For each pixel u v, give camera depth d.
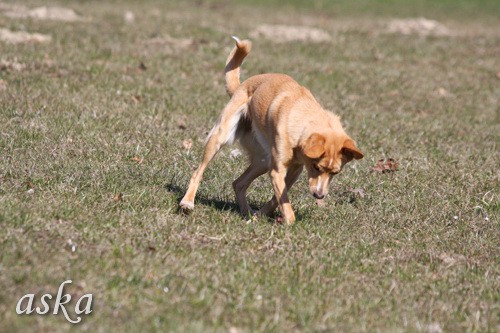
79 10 30.56
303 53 25.31
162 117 16.27
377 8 43.75
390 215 12.25
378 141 16.39
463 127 18.38
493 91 22.52
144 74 19.69
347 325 8.41
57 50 21.11
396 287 9.58
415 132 17.47
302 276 9.53
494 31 35.94
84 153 13.36
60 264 8.95
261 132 11.51
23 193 11.20
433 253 10.93
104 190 11.76
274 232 10.89
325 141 10.52
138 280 8.78
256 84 11.80
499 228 12.12
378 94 20.78
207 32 27.30
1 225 9.80
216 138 11.76
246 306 8.56
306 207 12.29
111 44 22.95
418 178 14.12
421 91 21.64
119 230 10.31
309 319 8.45
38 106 15.66
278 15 36.94
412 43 29.48
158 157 13.77
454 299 9.45
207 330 7.89
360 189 13.18
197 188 11.86
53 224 10.12
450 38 31.97
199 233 10.62
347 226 11.59
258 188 13.13
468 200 13.18
